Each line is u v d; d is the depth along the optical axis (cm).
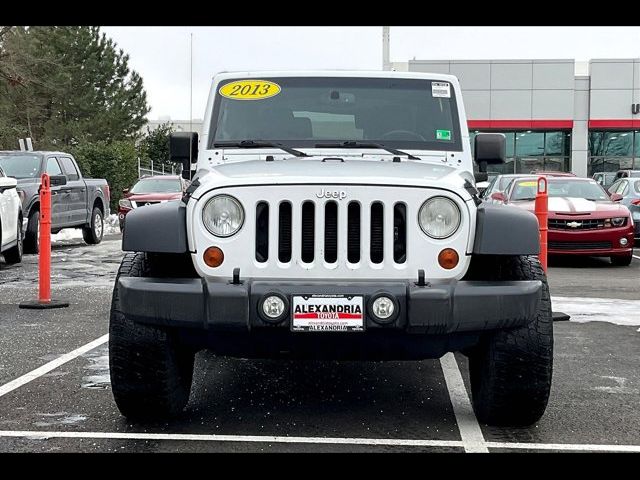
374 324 420
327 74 598
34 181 1584
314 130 580
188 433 459
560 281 1197
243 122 584
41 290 922
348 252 434
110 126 5194
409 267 430
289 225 435
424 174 461
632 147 3925
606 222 1388
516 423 472
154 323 431
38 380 578
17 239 1370
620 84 3841
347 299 419
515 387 449
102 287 1109
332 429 469
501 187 1653
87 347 695
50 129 4984
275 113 584
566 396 545
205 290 425
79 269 1330
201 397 539
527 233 436
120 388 457
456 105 589
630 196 1831
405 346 440
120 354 452
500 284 431
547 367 447
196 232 436
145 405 464
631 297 1028
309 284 423
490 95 3853
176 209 445
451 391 560
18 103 4888
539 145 3922
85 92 5231
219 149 571
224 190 434
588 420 489
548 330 448
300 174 443
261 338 436
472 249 437
